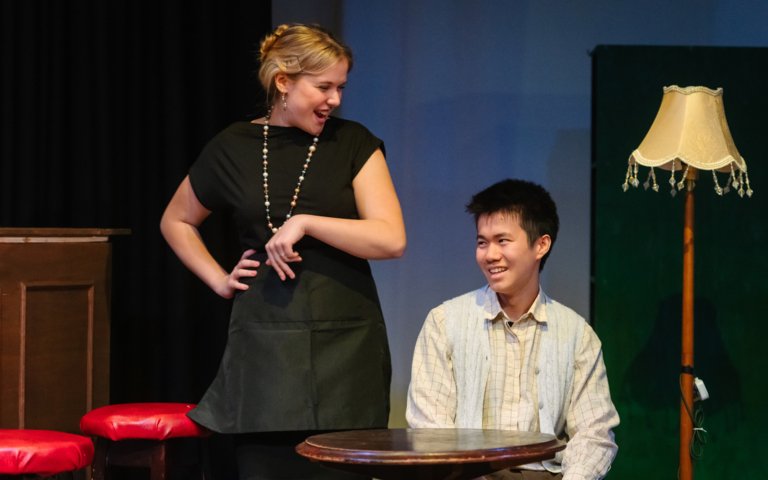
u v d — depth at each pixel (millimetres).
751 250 4961
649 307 4953
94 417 3924
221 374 3652
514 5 5711
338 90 3523
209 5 5293
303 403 3439
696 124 4230
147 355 5188
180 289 5164
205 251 3869
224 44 5371
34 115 4898
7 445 3402
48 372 4168
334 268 3523
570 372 3426
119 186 5160
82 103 5020
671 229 4969
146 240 5203
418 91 5750
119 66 5145
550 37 5695
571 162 5680
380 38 5766
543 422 3383
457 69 5730
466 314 3516
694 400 4484
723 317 4953
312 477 3566
